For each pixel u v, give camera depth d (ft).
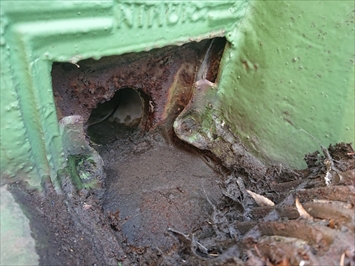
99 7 2.78
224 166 4.45
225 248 2.97
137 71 4.01
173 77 4.41
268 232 2.71
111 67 3.72
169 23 3.35
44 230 2.97
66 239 3.07
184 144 4.64
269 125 4.13
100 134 4.81
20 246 2.72
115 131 4.87
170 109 4.63
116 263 3.17
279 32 3.72
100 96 3.84
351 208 2.59
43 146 3.07
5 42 2.47
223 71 4.25
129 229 3.81
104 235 3.35
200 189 4.28
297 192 3.15
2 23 2.40
